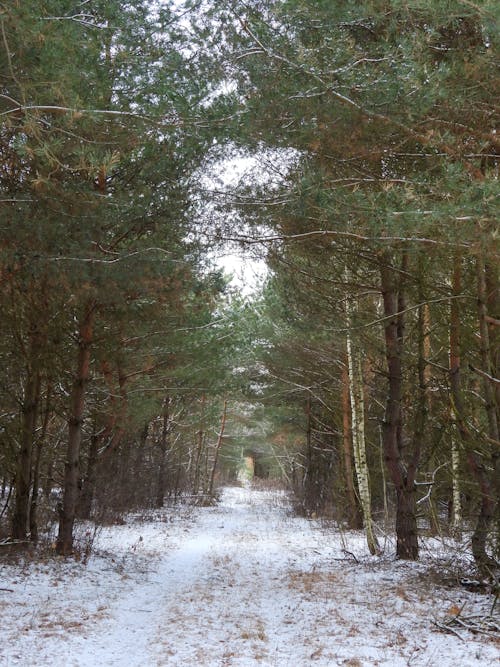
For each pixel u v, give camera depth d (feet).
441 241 20.76
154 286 28.19
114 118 21.38
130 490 70.64
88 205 24.56
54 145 17.99
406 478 39.01
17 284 28.66
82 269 24.06
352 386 45.55
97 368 46.26
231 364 64.59
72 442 39.11
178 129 22.41
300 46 20.31
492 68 20.33
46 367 36.94
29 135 18.79
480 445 29.27
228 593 30.96
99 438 54.24
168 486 102.32
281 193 26.13
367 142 23.44
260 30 20.80
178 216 28.25
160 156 26.91
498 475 27.76
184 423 92.32
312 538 57.11
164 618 25.16
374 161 25.35
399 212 19.33
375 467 59.72
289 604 27.63
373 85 20.16
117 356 42.22
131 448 76.95
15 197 23.45
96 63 20.93
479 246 20.11
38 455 41.27
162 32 22.06
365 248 30.35
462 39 21.43
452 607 24.66
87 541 41.06
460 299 30.50
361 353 44.52
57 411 42.91
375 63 20.59
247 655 19.31
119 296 27.22
